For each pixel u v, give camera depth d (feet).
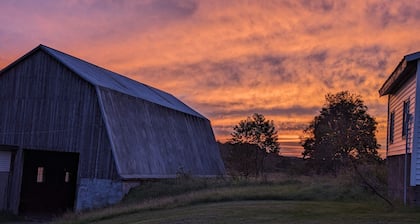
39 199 102.63
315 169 168.35
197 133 136.98
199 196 70.18
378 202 58.65
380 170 75.56
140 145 97.81
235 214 50.70
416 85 48.83
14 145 94.38
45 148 92.58
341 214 47.21
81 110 91.15
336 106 170.09
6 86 98.37
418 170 48.32
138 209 65.05
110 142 86.89
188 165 119.55
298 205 56.70
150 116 108.78
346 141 157.79
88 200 86.58
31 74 96.99
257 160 177.58
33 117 94.94
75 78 93.09
